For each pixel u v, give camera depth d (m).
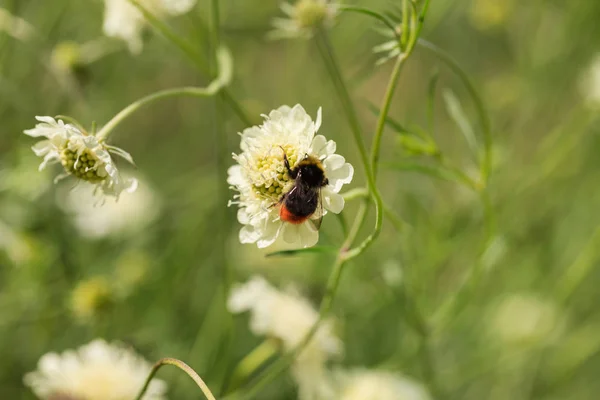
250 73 0.72
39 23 0.63
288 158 0.42
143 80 0.73
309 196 0.42
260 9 0.70
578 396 0.69
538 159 0.62
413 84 0.77
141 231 0.65
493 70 0.82
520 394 0.67
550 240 0.68
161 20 0.52
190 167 0.75
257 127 0.43
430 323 0.53
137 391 0.48
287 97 0.69
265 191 0.42
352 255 0.45
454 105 0.50
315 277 0.58
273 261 0.60
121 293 0.56
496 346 0.61
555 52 0.72
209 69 0.50
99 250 0.65
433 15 0.68
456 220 0.60
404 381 0.54
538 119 0.75
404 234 0.52
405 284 0.53
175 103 0.77
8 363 0.58
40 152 0.44
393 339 0.63
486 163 0.50
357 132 0.46
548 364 0.66
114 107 0.69
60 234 0.58
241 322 0.60
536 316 0.61
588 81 0.62
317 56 0.67
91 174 0.44
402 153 0.49
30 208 0.58
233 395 0.51
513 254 0.66
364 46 0.73
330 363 0.61
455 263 0.63
